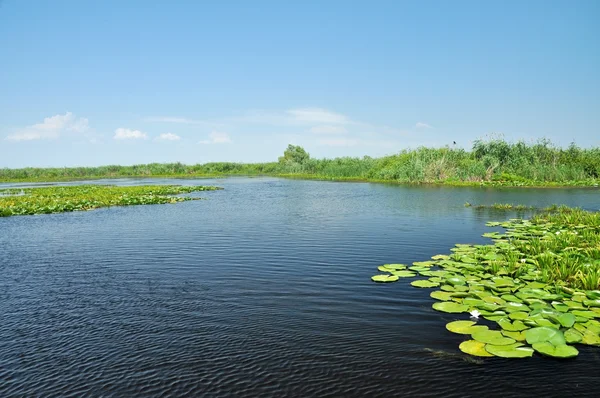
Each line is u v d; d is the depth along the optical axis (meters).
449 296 5.52
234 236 10.30
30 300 5.79
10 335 4.65
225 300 5.65
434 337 4.38
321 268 7.21
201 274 6.95
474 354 3.96
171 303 5.58
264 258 7.98
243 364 3.91
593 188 24.72
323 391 3.44
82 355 4.16
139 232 11.11
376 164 42.62
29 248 9.18
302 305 5.39
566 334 4.26
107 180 49.19
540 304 5.03
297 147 71.19
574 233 9.41
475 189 24.81
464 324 4.59
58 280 6.72
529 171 29.94
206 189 28.98
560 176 28.77
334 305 5.37
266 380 3.63
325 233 10.55
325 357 4.00
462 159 35.41
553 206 14.93
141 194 24.14
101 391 3.52
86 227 12.13
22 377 3.77
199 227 11.84
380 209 15.58
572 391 3.38
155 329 4.74
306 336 4.47
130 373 3.79
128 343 4.40
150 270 7.25
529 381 3.54
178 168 66.94
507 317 4.73
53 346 4.37
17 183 44.50
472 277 6.32
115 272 7.16
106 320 5.04
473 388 3.45
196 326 4.80
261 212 15.41
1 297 5.92
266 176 56.12
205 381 3.63
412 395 3.37
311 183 36.25
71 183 42.09
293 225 11.96
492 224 11.44
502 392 3.39
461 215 13.59
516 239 9.21
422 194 21.78
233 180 45.53
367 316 4.98
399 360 3.92
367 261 7.66
